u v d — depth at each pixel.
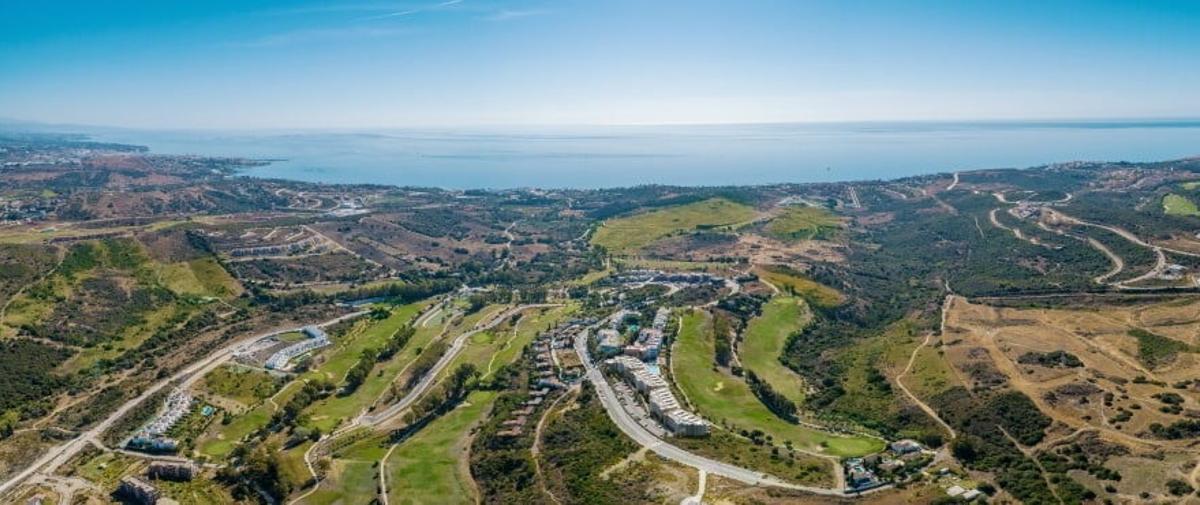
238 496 193.88
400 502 189.88
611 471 184.50
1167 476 160.50
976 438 199.50
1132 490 157.38
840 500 163.38
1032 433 195.00
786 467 182.62
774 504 161.00
